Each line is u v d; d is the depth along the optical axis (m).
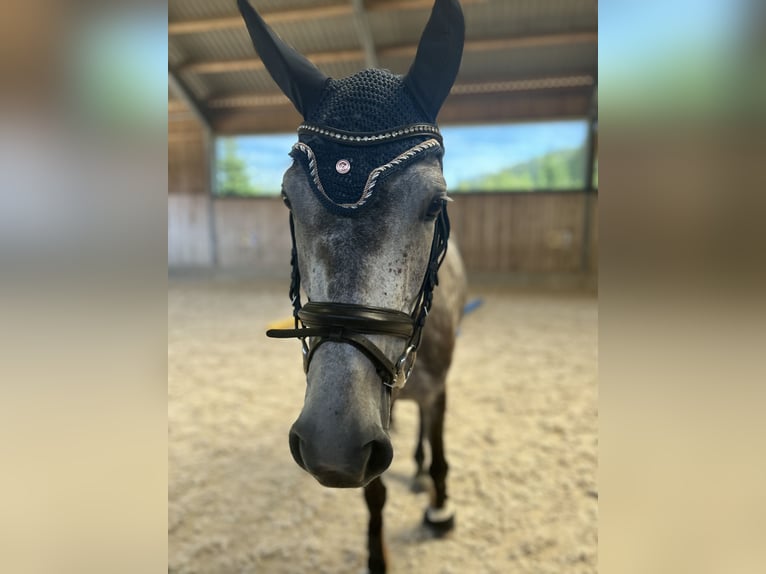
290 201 1.13
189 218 10.71
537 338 5.28
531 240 9.27
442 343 1.76
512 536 2.08
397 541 2.07
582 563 1.92
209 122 10.09
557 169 9.04
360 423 0.97
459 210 9.50
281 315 6.64
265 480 2.56
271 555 2.01
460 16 1.18
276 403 3.58
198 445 2.94
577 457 2.70
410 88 1.19
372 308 1.02
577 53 7.97
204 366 4.41
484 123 9.03
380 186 1.04
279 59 1.26
